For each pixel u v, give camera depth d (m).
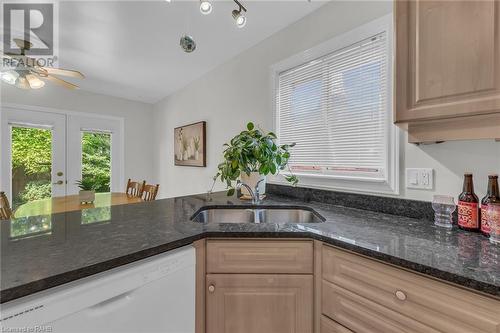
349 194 1.57
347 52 1.61
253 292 1.05
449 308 0.69
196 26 1.99
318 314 1.03
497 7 0.80
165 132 4.03
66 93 3.50
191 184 3.36
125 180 4.07
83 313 0.67
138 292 0.79
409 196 1.31
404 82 1.02
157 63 2.71
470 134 0.91
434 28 0.94
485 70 0.82
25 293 0.59
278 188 2.02
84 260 0.72
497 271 0.68
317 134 1.80
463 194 1.07
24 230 1.02
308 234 1.05
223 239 1.05
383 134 1.43
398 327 0.79
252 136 1.72
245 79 2.42
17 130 3.14
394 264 0.79
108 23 1.94
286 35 2.01
